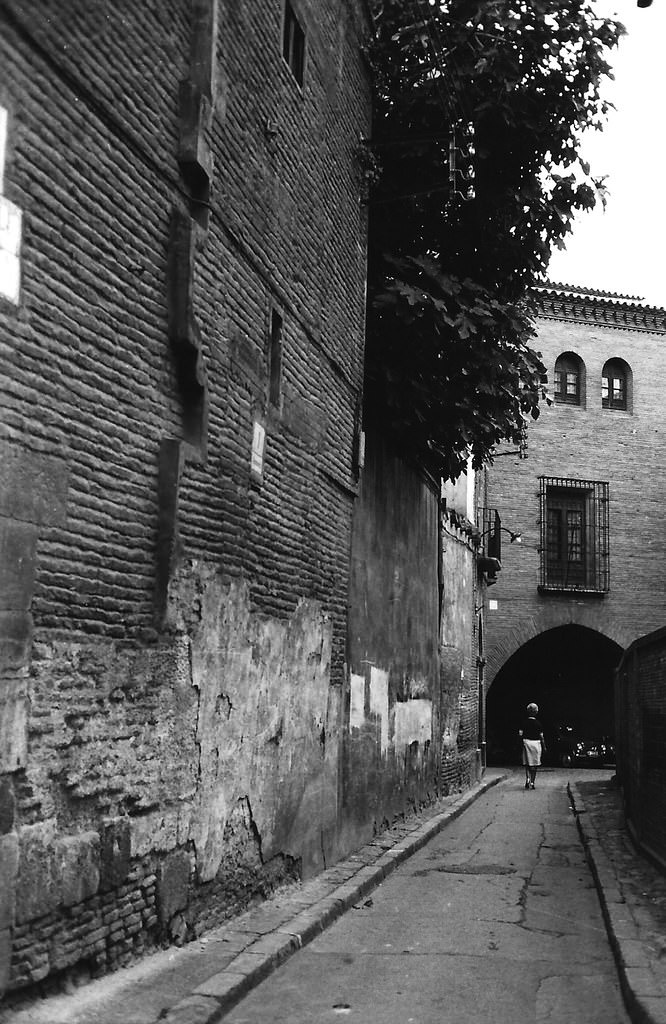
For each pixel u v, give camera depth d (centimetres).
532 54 1237
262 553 819
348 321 1105
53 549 512
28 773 492
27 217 487
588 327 3056
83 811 545
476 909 875
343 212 1085
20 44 481
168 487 629
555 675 3219
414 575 1537
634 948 674
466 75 1241
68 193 524
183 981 585
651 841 1088
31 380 493
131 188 593
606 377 3078
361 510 1218
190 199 668
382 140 1277
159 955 629
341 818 1093
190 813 673
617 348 3067
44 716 505
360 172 1154
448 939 762
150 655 617
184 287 644
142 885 608
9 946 476
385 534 1343
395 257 1295
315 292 977
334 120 1044
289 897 856
